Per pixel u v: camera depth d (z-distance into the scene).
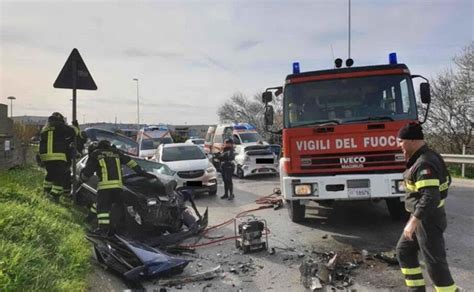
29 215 5.68
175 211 7.07
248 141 19.19
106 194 6.69
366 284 4.76
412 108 6.89
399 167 6.66
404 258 4.15
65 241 5.43
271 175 17.30
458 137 21.66
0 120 13.55
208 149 24.17
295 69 7.64
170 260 5.24
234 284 4.95
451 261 5.47
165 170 9.40
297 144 6.96
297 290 4.71
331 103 7.14
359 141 6.77
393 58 7.23
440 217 3.82
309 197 6.84
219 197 11.86
